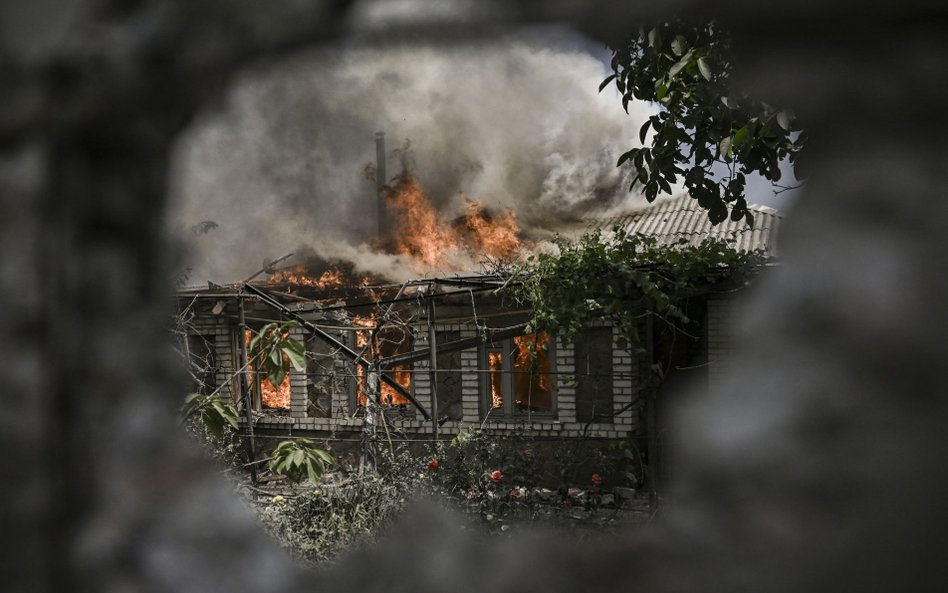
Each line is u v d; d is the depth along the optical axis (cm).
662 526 116
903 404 97
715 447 106
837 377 100
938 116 102
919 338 97
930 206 100
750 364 109
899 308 98
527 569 123
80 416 117
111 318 122
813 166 113
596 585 117
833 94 106
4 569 111
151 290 131
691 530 107
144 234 129
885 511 95
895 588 94
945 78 100
